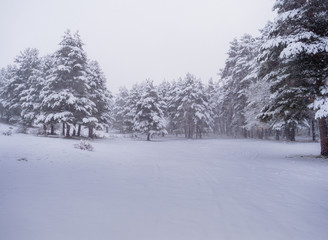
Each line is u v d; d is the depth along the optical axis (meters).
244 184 7.17
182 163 12.17
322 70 12.73
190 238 3.34
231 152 19.25
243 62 35.97
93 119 27.20
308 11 13.11
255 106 32.59
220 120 63.50
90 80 31.31
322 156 13.77
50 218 3.94
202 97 50.34
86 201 5.02
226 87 43.31
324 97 11.65
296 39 11.98
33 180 6.65
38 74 32.88
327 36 12.61
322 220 4.23
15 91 36.94
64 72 25.25
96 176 7.98
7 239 3.10
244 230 3.69
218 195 5.85
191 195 5.83
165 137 52.28
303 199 5.58
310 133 50.12
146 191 6.16
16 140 14.81
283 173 9.12
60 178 7.20
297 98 13.51
